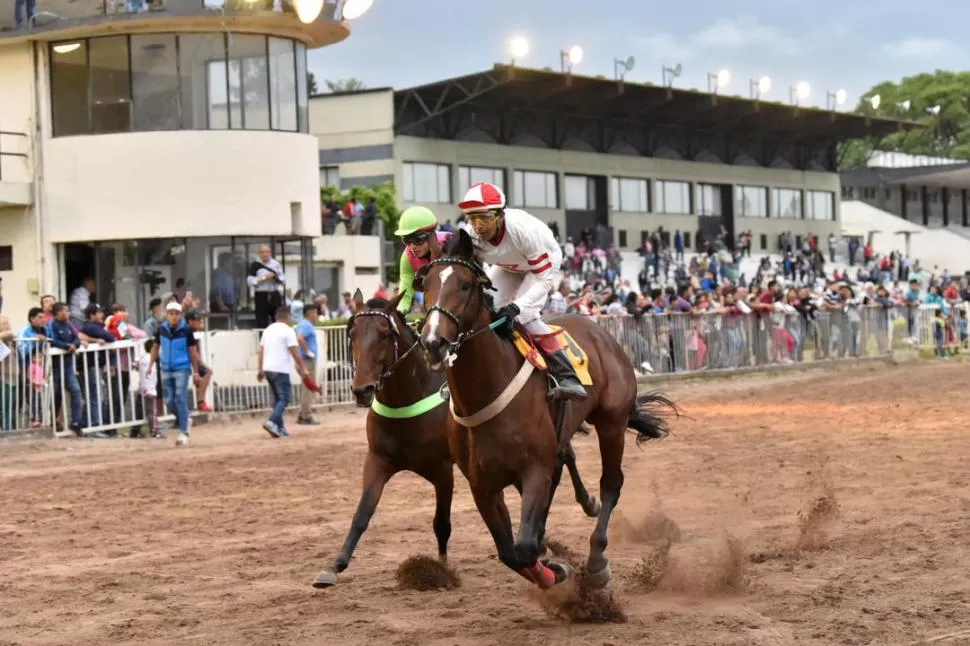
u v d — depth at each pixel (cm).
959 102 8738
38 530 913
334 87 6662
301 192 2228
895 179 6256
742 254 4434
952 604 605
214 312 2162
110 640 587
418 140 3566
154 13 2080
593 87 3828
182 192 2125
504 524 638
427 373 682
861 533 803
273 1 2159
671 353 2270
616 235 4266
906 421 1549
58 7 2134
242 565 765
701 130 4619
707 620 594
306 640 577
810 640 550
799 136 5003
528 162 3944
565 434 661
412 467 689
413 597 668
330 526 905
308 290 2262
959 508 888
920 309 2950
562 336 666
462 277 575
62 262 2172
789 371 2514
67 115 2156
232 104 2156
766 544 788
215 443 1497
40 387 1473
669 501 977
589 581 645
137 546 841
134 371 1598
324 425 1691
